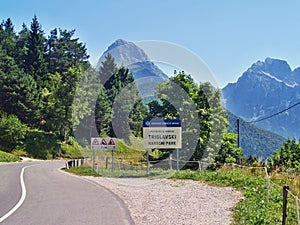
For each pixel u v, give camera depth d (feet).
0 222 32.37
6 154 179.93
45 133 226.58
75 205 41.16
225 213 38.06
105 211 37.52
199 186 60.85
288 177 64.39
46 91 248.52
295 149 119.44
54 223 31.89
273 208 39.27
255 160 93.76
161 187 60.39
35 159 199.52
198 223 33.19
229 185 60.54
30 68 283.18
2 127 205.87
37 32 293.43
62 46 327.88
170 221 33.78
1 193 51.03
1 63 235.81
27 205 41.14
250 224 32.99
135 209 39.73
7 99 223.51
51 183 64.39
